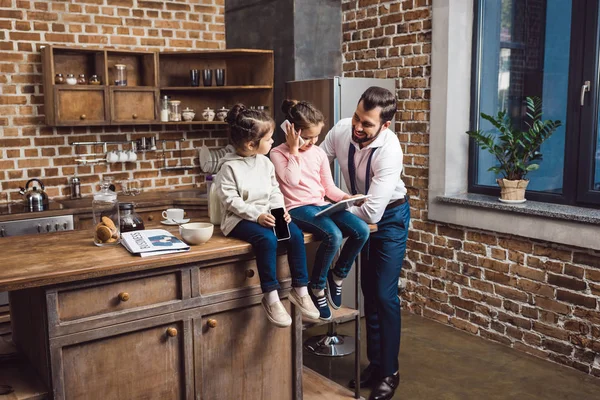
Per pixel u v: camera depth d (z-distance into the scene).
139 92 4.52
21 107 4.34
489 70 4.08
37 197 4.08
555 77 3.70
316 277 2.57
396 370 3.13
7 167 4.32
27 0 4.30
